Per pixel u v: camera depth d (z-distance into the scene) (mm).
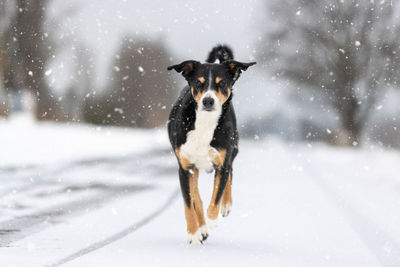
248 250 5281
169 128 6609
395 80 31281
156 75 30859
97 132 25484
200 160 6000
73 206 7820
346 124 31828
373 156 17453
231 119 6215
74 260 4645
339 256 5117
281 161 17406
